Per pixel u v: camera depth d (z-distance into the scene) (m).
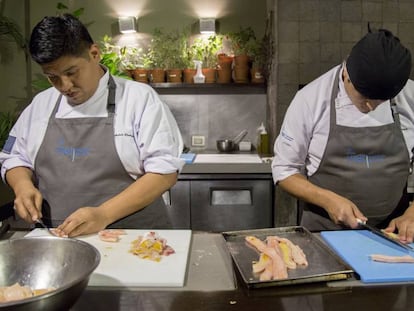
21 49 3.30
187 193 2.60
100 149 1.38
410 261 1.07
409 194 1.78
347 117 1.48
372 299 0.89
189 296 0.91
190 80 3.12
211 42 3.16
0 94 3.33
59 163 1.40
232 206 2.61
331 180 1.55
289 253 1.08
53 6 3.28
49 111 1.44
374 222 1.55
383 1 2.75
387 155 1.50
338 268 1.02
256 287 0.93
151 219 1.47
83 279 0.73
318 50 2.78
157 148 1.35
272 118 2.99
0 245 0.93
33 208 1.28
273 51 2.92
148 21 3.25
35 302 0.65
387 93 1.19
